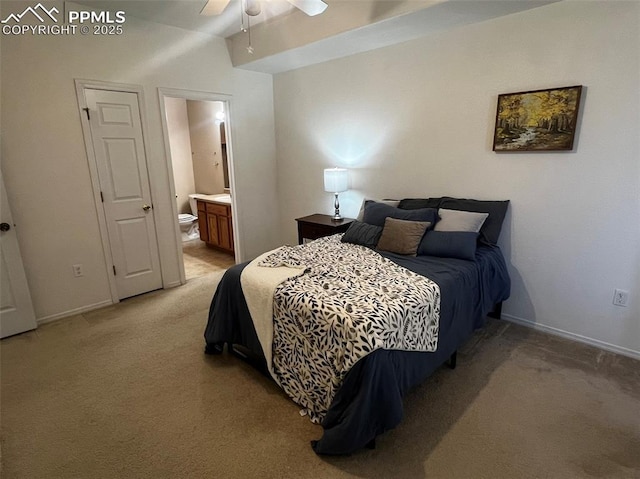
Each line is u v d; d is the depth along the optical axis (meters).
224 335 2.35
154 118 3.39
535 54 2.45
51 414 1.94
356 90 3.52
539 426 1.81
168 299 3.46
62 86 2.83
